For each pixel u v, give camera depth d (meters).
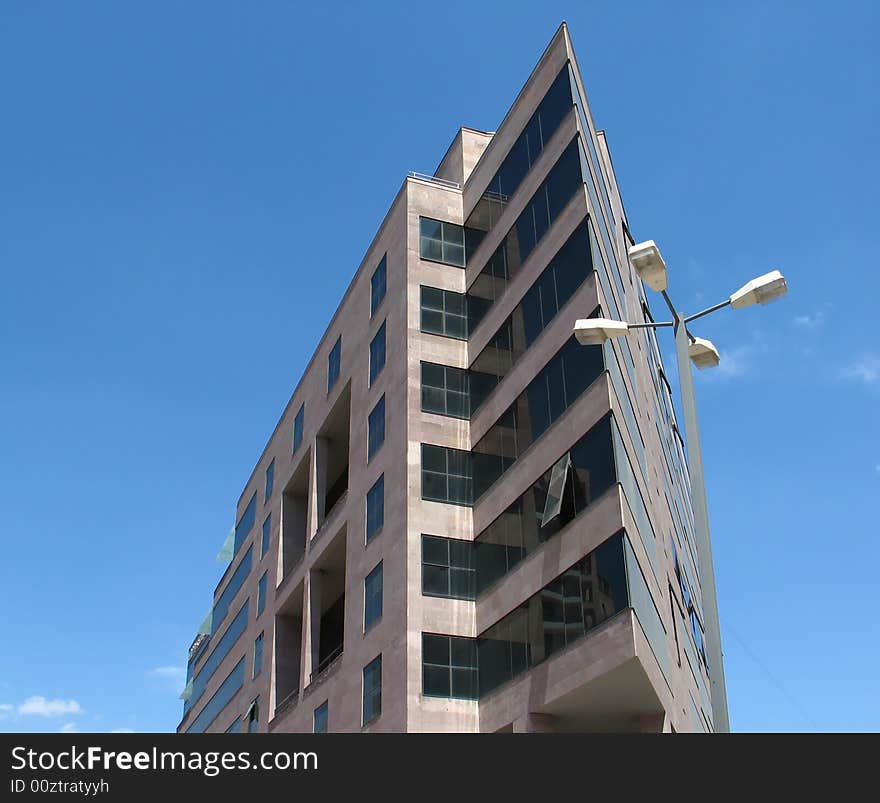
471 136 46.50
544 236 35.50
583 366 31.41
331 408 48.47
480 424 37.84
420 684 33.12
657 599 32.03
